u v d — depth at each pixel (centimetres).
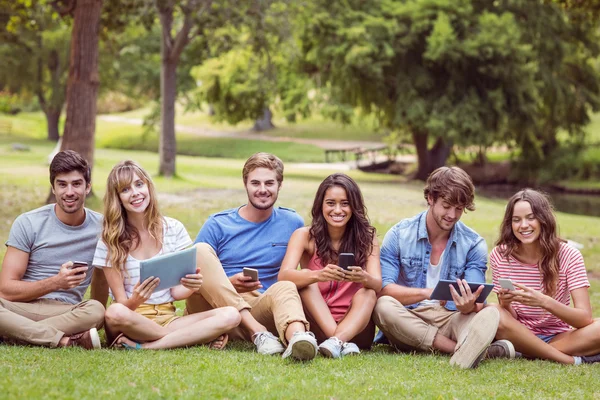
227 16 2200
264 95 3098
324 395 406
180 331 521
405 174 3425
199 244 554
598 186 3231
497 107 2859
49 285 516
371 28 2880
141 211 545
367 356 525
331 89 2986
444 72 3012
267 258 604
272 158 603
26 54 4109
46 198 1716
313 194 2173
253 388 414
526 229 551
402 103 2947
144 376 426
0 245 1148
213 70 3169
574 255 557
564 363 536
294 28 2555
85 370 432
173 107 2484
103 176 2386
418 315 561
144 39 4209
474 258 586
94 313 523
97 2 1557
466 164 3588
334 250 571
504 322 533
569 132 3459
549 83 3162
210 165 3194
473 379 467
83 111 1562
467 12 2912
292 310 517
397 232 595
